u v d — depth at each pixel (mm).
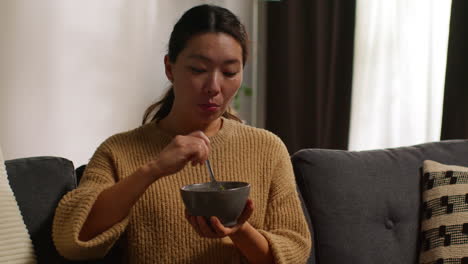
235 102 3748
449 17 3072
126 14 3334
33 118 2955
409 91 3250
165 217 1236
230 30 1163
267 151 1361
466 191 1602
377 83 3354
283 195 1314
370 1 3334
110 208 1100
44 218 1256
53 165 1327
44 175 1300
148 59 3482
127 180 1101
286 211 1299
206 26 1151
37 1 2932
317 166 1602
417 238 1641
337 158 1637
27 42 2904
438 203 1614
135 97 3426
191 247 1241
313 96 3527
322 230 1548
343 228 1554
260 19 3773
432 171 1671
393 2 3289
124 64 3346
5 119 2850
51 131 3031
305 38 3539
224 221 993
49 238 1248
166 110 1397
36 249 1230
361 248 1548
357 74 3375
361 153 1700
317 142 3457
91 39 3168
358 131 3393
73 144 3131
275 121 3748
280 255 1168
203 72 1155
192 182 1274
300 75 3564
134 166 1280
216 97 1155
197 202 970
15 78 2871
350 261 1529
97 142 3246
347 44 3340
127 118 3393
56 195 1291
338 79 3369
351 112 3381
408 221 1644
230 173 1308
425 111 3215
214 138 1320
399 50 3264
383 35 3324
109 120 3295
